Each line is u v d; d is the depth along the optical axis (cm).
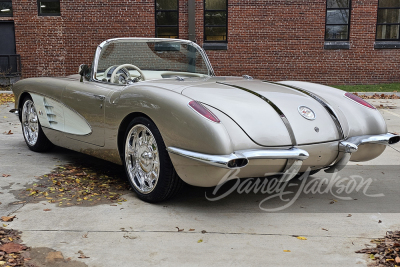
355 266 215
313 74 1345
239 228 264
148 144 304
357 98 335
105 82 362
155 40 398
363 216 286
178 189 297
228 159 248
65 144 404
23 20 1320
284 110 291
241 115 275
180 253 228
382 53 1341
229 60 1334
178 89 298
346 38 1345
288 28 1318
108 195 324
